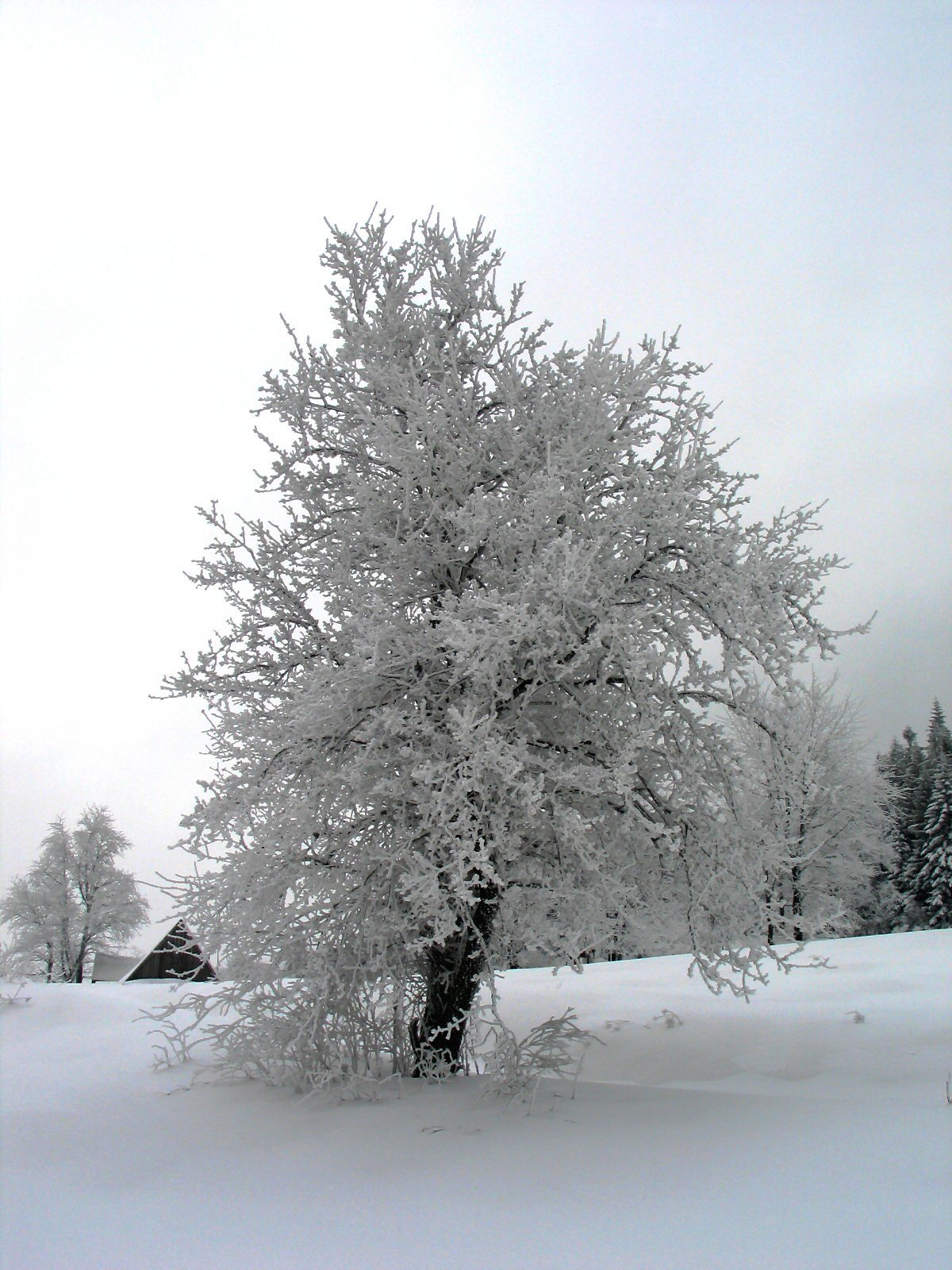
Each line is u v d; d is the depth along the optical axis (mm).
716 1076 5895
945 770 31625
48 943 24016
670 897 5789
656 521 5270
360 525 6012
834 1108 4156
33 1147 4176
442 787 4680
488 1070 4816
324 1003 5012
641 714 5273
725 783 5512
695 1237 2504
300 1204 3135
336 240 6664
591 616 5230
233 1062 5449
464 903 5043
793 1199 2779
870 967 9820
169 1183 3523
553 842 5395
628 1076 6238
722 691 5438
